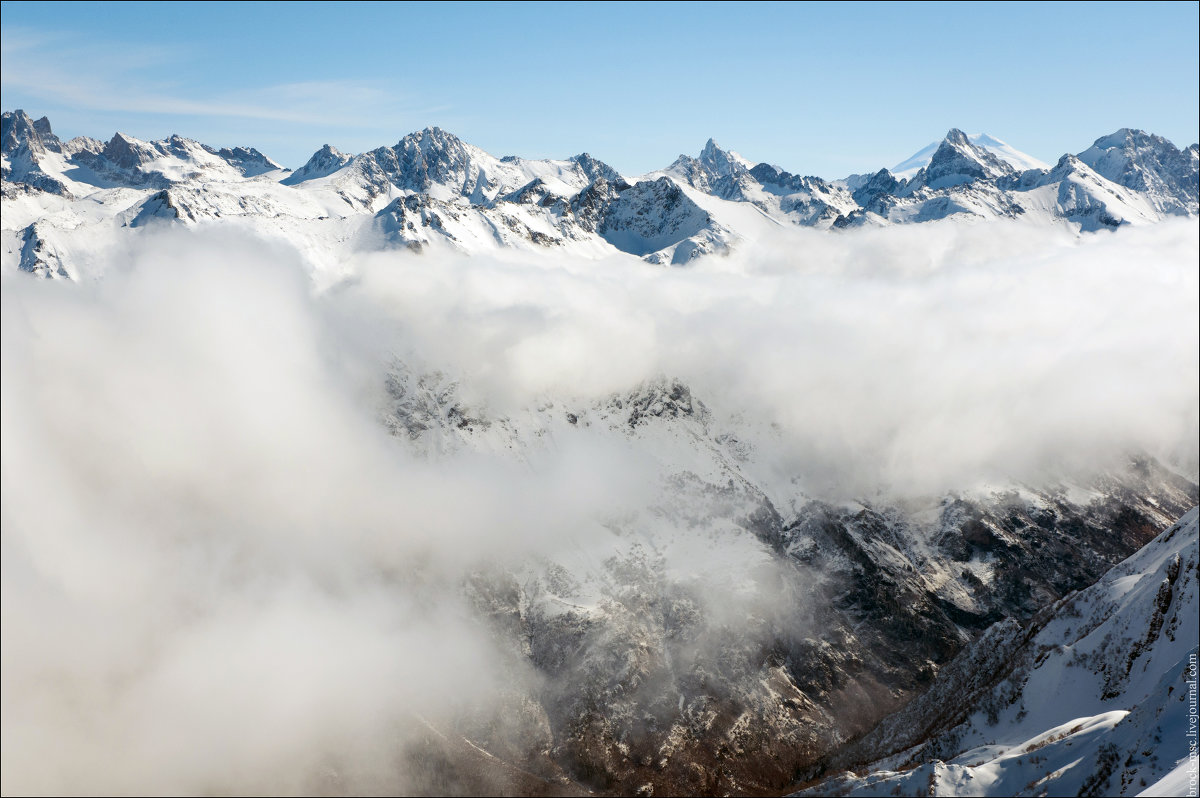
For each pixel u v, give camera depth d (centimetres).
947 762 14588
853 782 14225
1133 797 10462
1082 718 14188
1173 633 14362
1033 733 14838
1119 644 15288
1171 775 9988
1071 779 11562
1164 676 11825
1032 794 11806
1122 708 13912
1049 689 15625
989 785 12388
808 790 15225
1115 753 11375
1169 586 15200
